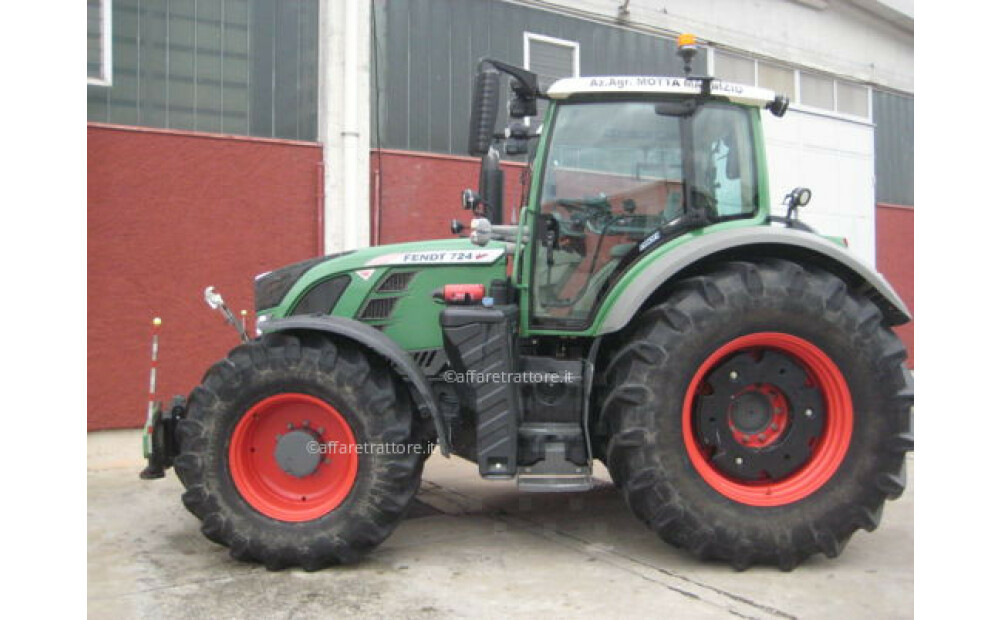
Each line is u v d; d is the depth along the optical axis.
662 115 3.73
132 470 5.56
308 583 3.29
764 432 3.53
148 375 5.72
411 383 3.71
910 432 3.38
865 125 9.62
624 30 7.77
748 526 3.33
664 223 3.75
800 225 3.99
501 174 4.57
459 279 3.88
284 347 3.46
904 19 9.80
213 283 5.92
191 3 5.87
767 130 8.81
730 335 3.35
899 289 10.17
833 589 3.18
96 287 5.55
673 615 2.90
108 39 5.59
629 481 3.34
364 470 3.39
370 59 6.42
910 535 3.98
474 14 6.93
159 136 5.73
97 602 3.08
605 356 3.75
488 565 3.51
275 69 6.17
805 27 9.18
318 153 6.30
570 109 3.74
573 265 3.74
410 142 6.66
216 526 3.40
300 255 6.24
